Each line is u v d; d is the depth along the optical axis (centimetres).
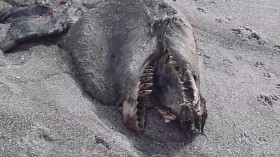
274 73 285
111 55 254
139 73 237
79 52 260
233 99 261
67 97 243
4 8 292
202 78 268
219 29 307
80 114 237
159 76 241
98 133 229
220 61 283
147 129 237
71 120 232
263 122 253
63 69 257
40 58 261
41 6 281
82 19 270
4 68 252
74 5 281
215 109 253
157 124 239
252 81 275
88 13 272
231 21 316
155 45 244
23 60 259
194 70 239
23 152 218
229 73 277
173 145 234
